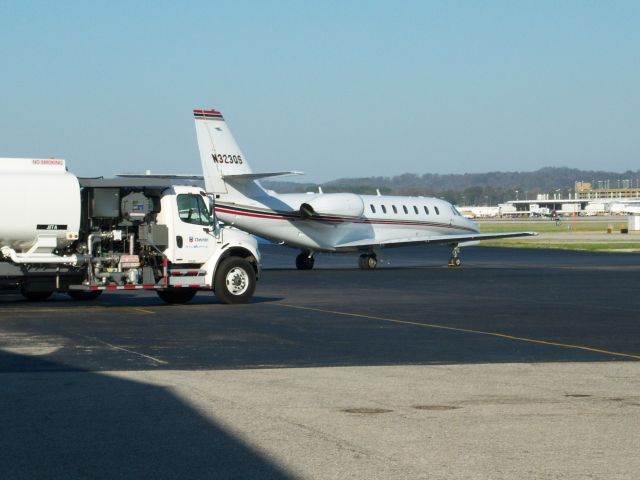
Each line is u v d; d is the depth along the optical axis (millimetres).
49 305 25484
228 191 41344
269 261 53719
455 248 47812
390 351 16078
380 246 44938
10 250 23719
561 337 18188
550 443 9031
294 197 43938
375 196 47281
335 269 45156
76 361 14727
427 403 11086
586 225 153625
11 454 8617
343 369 13930
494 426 9797
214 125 40906
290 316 22219
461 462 8297
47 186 23547
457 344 17062
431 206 48688
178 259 24875
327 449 8766
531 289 31172
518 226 144375
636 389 12141
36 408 10750
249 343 17125
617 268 44406
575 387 12289
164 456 8523
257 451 8695
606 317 22062
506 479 7754
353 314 22734
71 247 24469
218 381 12703
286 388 12141
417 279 36625
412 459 8398
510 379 12969
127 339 17672
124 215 24719
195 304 25719
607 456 8531
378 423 9922
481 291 30328
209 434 9391
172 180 25141
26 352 15781
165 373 13430
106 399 11312
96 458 8461
